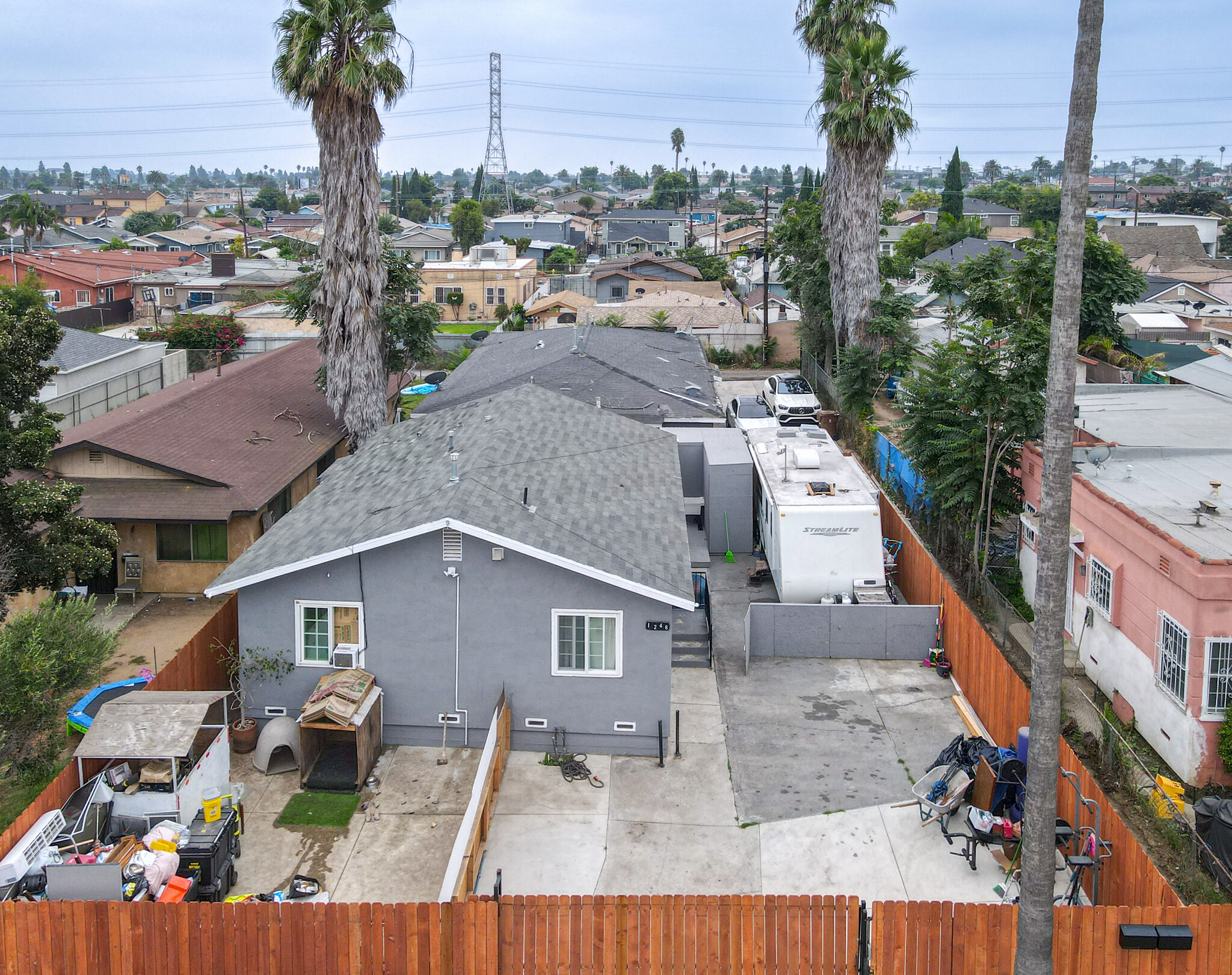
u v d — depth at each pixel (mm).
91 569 18969
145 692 14891
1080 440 23156
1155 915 10703
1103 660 18781
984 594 22094
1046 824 9609
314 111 27234
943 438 23781
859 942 11039
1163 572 16312
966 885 13375
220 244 125000
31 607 22547
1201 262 78375
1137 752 16703
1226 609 15219
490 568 16203
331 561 16297
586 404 25828
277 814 14930
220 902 12953
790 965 11086
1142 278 40719
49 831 12875
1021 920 9797
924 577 21531
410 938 11055
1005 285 33312
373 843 14289
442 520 15812
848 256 34625
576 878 13500
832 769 16250
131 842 12930
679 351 38625
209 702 14523
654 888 13320
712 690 19000
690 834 14523
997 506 23625
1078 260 8984
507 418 22203
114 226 158250
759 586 23906
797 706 18422
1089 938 10719
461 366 36125
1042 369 22297
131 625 23000
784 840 14359
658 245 122625
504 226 129250
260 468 26641
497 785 15555
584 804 15250
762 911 11031
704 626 20859
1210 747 15477
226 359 51156
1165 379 35719
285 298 39000
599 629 16375
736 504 25562
